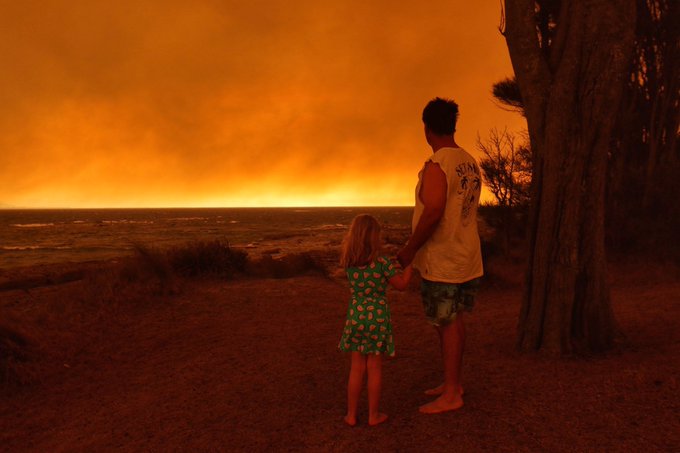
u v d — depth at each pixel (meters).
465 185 3.12
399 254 3.08
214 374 4.72
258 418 3.46
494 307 7.64
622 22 3.94
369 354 3.13
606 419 2.82
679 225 10.66
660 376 3.33
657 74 12.62
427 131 3.31
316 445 2.91
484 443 2.71
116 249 30.98
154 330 6.73
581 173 4.12
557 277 4.19
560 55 4.26
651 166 12.23
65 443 3.38
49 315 6.90
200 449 3.03
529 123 4.45
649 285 8.41
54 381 4.90
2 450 3.36
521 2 4.35
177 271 11.10
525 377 3.68
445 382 3.28
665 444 2.46
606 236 12.43
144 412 3.83
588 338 4.17
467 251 3.12
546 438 2.69
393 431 2.99
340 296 9.13
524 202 12.90
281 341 5.89
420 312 7.41
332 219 104.88
